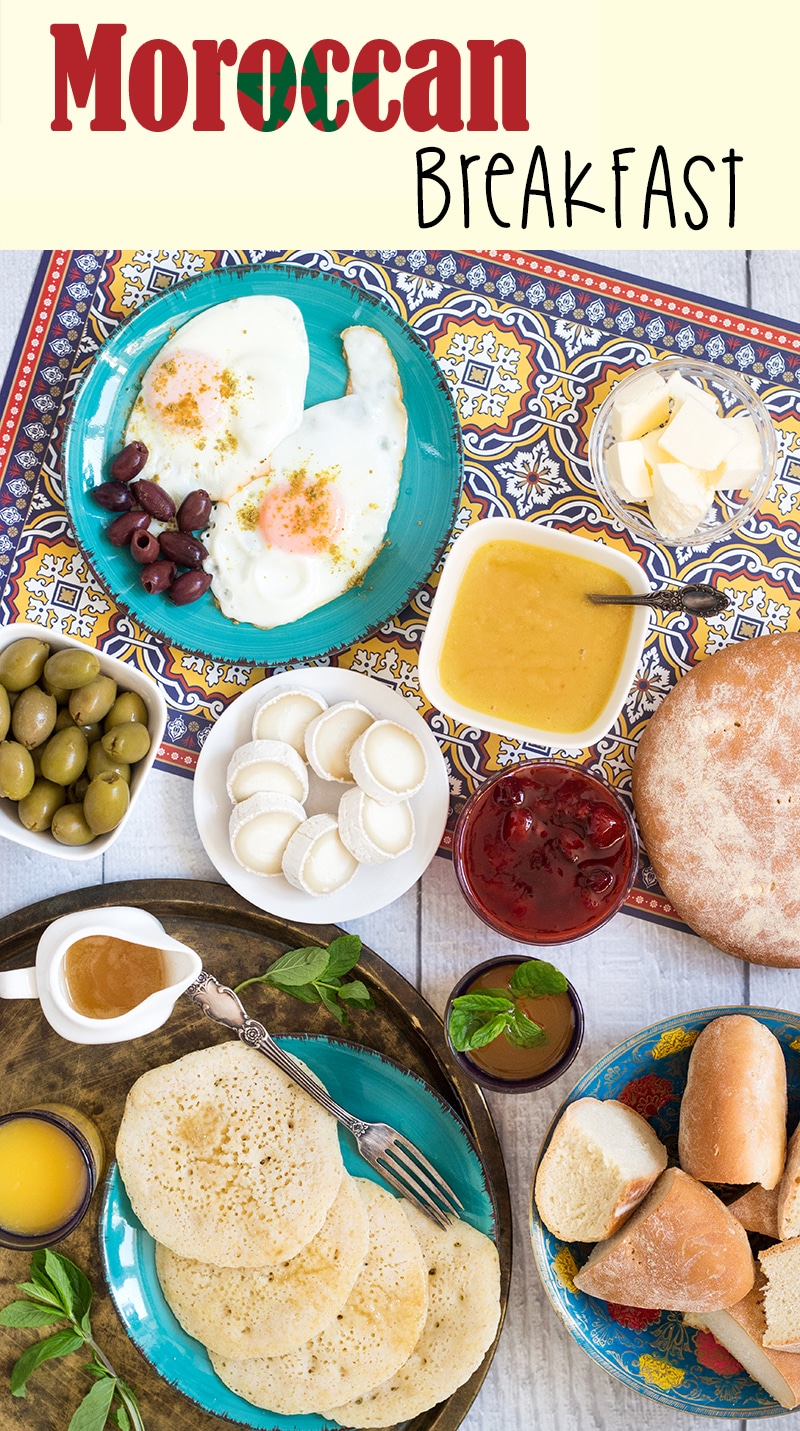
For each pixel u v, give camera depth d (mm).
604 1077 1527
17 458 1691
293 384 1621
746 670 1637
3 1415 1581
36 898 1660
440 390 1606
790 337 1713
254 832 1546
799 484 1714
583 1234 1485
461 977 1622
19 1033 1614
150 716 1554
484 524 1500
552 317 1712
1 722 1476
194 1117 1540
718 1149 1439
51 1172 1497
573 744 1498
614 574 1523
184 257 1706
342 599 1645
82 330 1704
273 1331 1493
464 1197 1557
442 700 1530
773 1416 1497
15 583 1688
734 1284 1413
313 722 1567
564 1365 1629
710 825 1625
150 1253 1579
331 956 1537
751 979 1676
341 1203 1521
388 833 1554
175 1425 1580
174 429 1616
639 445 1585
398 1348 1495
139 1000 1494
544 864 1515
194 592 1582
